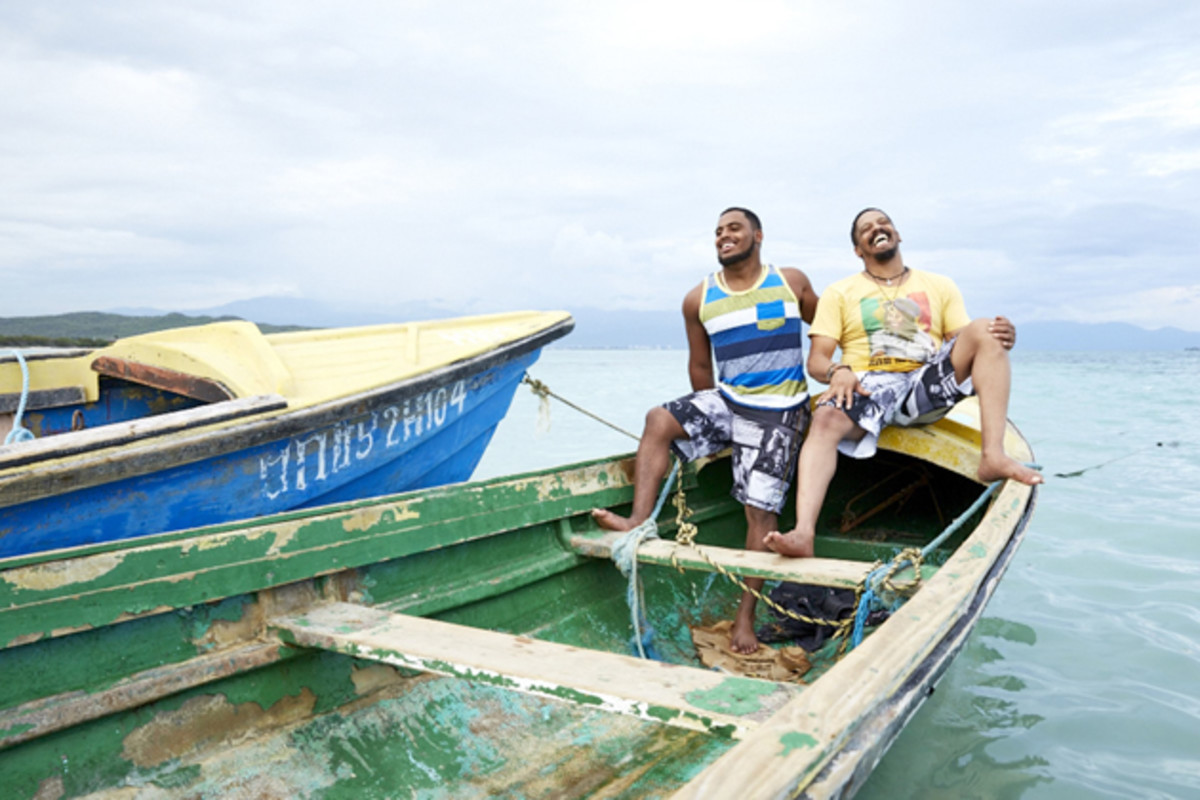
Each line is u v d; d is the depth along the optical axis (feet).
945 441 12.99
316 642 7.77
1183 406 51.75
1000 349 11.30
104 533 8.85
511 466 30.94
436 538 9.75
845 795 4.87
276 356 11.41
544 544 11.60
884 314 12.76
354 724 8.50
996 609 13.98
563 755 8.82
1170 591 14.76
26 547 8.20
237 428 9.59
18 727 6.47
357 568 9.14
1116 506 21.49
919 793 8.66
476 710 9.27
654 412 12.41
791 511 15.52
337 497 12.17
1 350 13.51
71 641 6.89
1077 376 104.37
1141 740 9.73
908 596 8.98
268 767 7.72
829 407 11.37
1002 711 10.45
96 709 6.88
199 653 7.71
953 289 13.03
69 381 13.56
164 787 7.18
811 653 11.66
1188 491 23.53
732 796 4.09
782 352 12.34
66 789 6.77
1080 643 12.53
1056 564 16.38
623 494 12.94
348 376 12.20
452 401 13.67
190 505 9.68
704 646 11.97
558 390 73.92
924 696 6.02
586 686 6.29
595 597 11.97
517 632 10.72
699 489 14.70
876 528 15.71
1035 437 35.58
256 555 7.97
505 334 15.05
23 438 10.67
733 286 12.58
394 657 7.26
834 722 4.92
